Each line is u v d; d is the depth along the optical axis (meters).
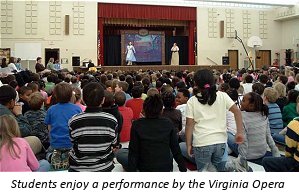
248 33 18.44
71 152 2.54
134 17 16.52
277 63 18.88
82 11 15.89
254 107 3.65
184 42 18.59
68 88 3.49
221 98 2.77
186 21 17.83
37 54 15.22
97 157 2.45
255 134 3.63
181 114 4.05
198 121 2.76
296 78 6.80
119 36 17.92
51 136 3.46
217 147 2.72
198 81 2.75
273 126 4.46
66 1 15.66
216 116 2.75
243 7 18.27
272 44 18.97
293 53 18.34
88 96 2.47
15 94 3.54
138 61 17.70
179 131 4.04
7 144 2.34
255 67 18.58
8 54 14.98
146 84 6.27
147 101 2.75
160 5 16.81
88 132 2.43
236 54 18.28
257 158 3.69
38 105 3.89
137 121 2.76
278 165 2.91
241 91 5.56
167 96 3.98
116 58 17.98
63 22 15.65
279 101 5.07
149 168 2.68
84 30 15.94
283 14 18.36
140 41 17.72
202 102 2.73
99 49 16.20
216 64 17.86
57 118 3.44
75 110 3.48
